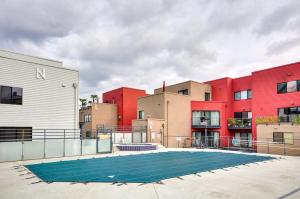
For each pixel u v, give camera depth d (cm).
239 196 892
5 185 1053
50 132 2114
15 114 2044
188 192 945
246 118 3381
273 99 2955
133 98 4284
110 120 4206
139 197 879
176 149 2803
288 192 949
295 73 2755
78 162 1761
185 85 3634
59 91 2319
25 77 2119
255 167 1557
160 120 3084
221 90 3716
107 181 1132
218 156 2172
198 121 3428
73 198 866
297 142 2308
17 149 1855
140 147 2630
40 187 1019
